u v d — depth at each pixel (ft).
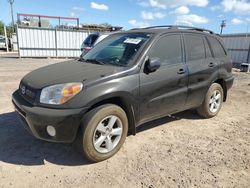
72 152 11.84
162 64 13.14
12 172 10.12
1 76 32.01
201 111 16.83
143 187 9.41
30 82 11.37
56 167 10.61
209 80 16.02
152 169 10.62
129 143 12.96
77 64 13.15
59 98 10.04
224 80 17.52
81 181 9.70
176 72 13.61
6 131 13.87
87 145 10.46
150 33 13.58
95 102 10.43
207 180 9.99
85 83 10.39
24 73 35.53
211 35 17.07
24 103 10.85
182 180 9.92
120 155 11.73
